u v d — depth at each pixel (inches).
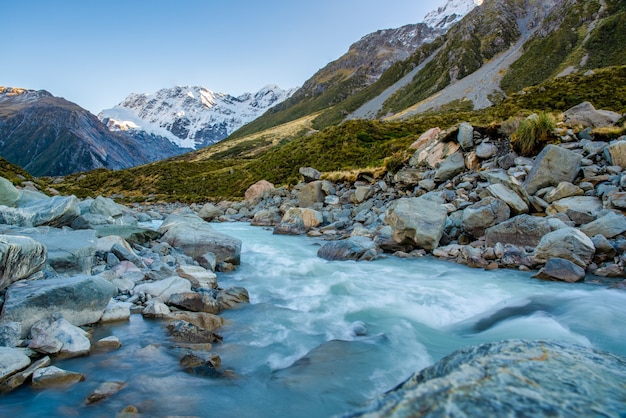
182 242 528.7
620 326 280.2
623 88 1530.5
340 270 491.8
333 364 237.1
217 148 6747.1
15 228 399.5
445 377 117.0
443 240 609.3
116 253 417.4
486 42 7504.9
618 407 100.3
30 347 219.9
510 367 121.0
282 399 196.7
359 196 1037.2
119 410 175.2
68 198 513.3
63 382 193.8
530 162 717.3
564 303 336.8
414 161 1037.8
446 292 389.4
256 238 797.2
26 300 232.8
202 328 273.1
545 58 5452.8
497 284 409.4
